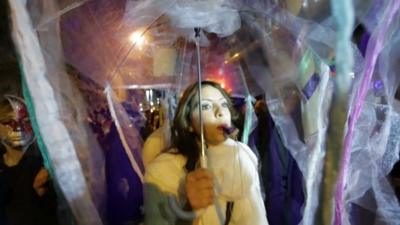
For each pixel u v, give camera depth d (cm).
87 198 116
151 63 167
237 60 156
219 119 122
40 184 143
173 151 123
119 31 141
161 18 135
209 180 113
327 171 69
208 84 130
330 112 65
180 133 123
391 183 126
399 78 115
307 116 113
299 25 112
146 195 119
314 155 100
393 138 122
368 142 117
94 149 139
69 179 112
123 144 170
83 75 138
